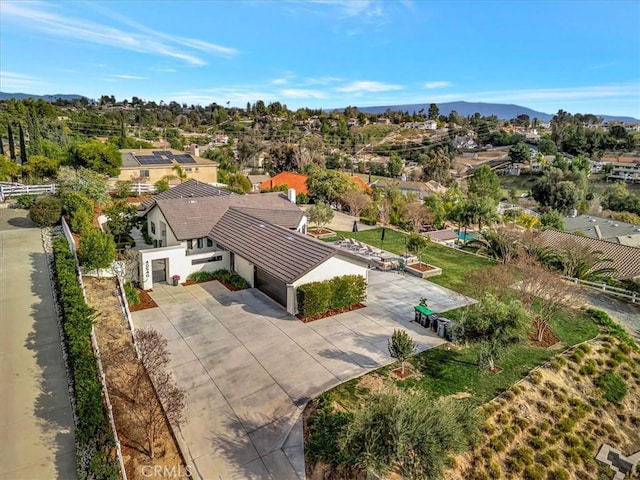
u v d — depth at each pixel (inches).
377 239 1375.5
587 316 807.7
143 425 462.3
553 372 614.9
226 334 687.7
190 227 987.9
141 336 533.0
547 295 726.5
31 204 1202.0
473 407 457.1
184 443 449.1
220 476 410.3
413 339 689.0
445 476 427.2
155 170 1841.8
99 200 1227.9
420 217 1598.2
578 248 1071.0
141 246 1106.7
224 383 555.8
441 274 1040.8
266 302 821.9
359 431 386.9
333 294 779.4
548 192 2940.5
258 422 486.0
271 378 569.3
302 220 1181.1
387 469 366.3
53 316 639.1
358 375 579.2
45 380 509.0
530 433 516.7
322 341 673.0
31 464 398.6
